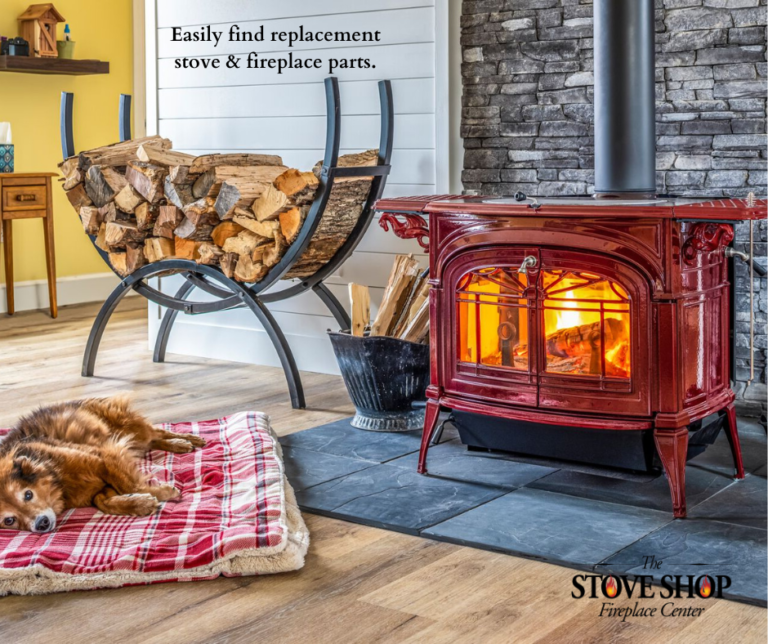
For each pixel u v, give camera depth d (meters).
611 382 2.39
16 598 1.95
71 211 6.00
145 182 3.56
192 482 2.55
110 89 6.16
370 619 1.83
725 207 2.20
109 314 3.96
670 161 3.17
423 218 2.75
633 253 2.31
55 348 4.60
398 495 2.51
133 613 1.87
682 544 2.15
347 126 3.84
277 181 3.29
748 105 3.02
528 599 1.90
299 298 4.07
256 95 4.07
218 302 3.62
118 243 3.74
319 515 2.41
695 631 1.76
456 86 3.54
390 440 3.03
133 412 2.73
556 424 2.49
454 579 2.00
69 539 2.17
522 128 3.40
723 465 2.71
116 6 6.14
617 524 2.28
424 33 3.59
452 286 2.60
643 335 2.33
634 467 2.46
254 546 2.04
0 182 5.19
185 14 4.22
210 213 3.46
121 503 2.31
